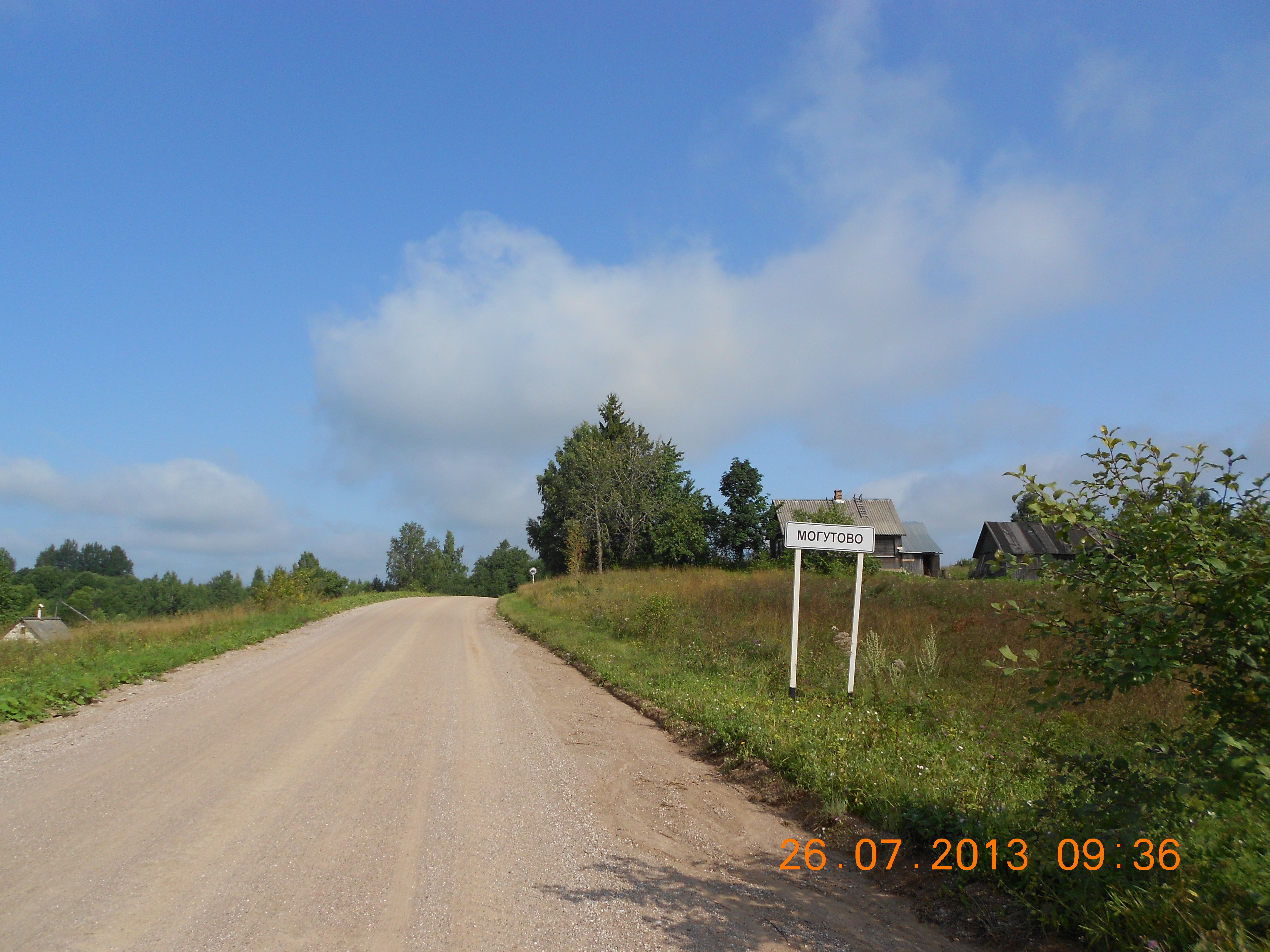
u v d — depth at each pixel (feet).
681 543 166.61
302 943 12.16
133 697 35.88
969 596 62.75
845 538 32.48
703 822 19.33
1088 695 12.89
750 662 41.11
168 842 16.56
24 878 14.55
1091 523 13.50
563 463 227.81
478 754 25.14
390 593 187.73
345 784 21.33
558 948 12.29
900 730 24.64
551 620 76.54
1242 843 13.34
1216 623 11.87
